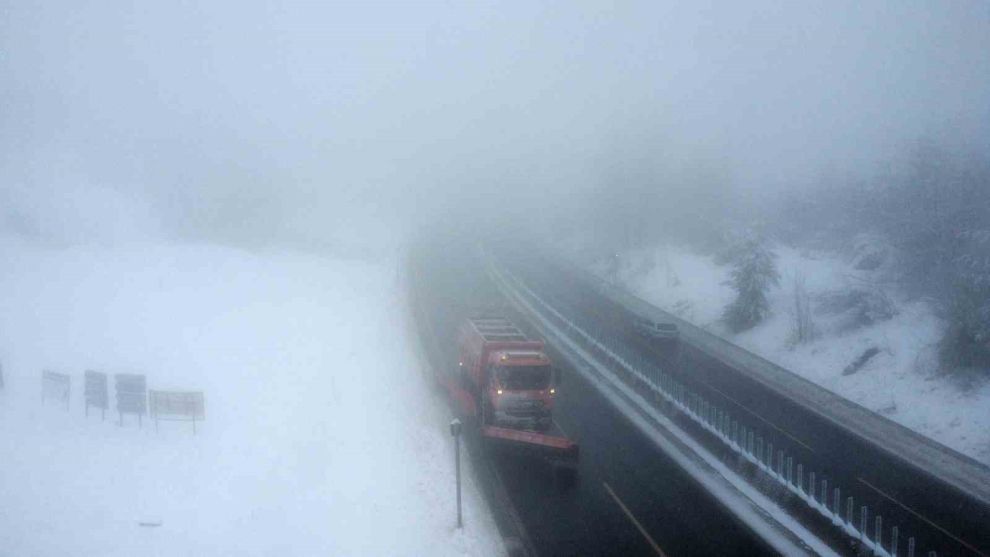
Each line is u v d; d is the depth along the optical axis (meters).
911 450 25.97
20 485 20.59
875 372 33.59
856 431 28.08
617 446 26.69
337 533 19.28
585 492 22.56
